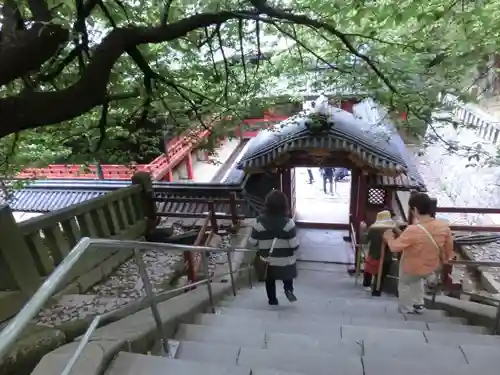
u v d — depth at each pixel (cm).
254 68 723
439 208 761
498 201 1020
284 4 543
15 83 536
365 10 453
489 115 1096
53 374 209
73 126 674
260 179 1054
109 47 405
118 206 692
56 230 526
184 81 681
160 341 314
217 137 722
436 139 693
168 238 780
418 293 491
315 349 344
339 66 607
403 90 541
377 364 303
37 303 141
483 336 382
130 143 731
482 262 444
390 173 890
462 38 492
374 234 647
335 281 855
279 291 663
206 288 515
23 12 406
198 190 951
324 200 1395
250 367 259
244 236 788
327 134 902
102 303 499
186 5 531
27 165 738
